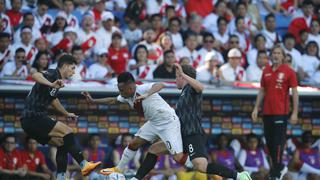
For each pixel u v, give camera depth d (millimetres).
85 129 60375
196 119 44688
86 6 70062
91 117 60500
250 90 61062
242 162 62062
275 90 53188
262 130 62938
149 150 45500
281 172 53375
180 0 73750
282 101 53219
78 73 61500
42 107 43719
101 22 66312
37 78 42156
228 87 61094
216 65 63656
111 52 64375
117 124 60938
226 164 61094
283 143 53281
